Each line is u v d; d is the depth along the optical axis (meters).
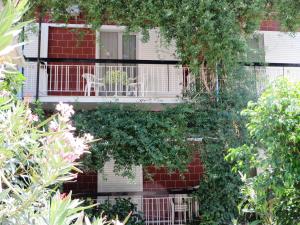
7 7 1.70
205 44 8.35
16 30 1.78
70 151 2.54
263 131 4.40
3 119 2.73
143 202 9.99
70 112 2.98
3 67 2.72
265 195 4.42
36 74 9.22
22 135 2.74
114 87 9.95
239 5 8.35
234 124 8.12
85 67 10.77
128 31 8.91
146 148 8.04
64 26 9.50
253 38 10.30
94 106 9.20
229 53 8.21
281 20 9.21
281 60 11.89
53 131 2.82
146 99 8.92
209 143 8.21
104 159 8.21
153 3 8.38
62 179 2.58
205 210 8.30
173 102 8.91
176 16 8.33
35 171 2.72
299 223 4.14
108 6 8.48
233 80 8.36
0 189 2.39
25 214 2.31
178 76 10.03
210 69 8.65
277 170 4.28
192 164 10.98
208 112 8.38
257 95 8.31
